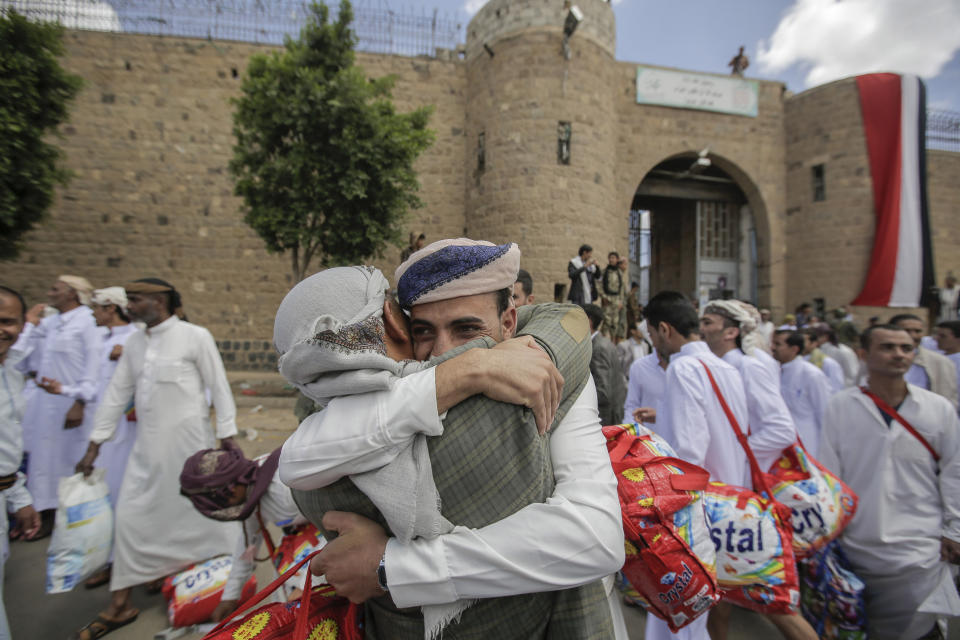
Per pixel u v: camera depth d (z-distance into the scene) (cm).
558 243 1117
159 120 1154
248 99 848
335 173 826
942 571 242
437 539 85
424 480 82
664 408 302
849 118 1402
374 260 1221
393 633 99
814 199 1455
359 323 85
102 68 1138
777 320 1475
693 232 1673
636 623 297
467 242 112
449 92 1275
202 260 1166
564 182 1127
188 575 284
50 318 404
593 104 1164
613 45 1234
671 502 132
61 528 258
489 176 1167
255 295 1182
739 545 193
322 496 92
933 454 246
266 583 327
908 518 251
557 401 89
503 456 85
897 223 1356
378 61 1246
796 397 423
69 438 394
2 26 714
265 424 708
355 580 85
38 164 766
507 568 83
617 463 138
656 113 1393
